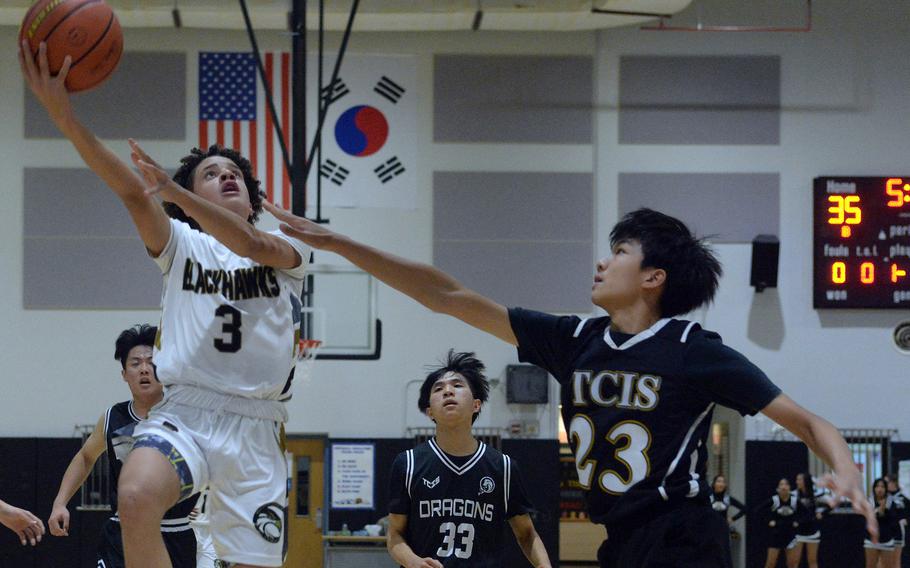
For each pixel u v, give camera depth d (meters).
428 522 5.52
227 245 3.43
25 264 15.02
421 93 15.40
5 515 5.27
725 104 15.57
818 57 15.64
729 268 15.45
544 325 3.45
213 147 4.27
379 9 14.25
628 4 14.09
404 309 15.21
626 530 3.19
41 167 15.10
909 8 15.68
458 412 5.54
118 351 5.90
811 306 15.38
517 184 15.42
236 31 15.15
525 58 15.50
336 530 14.80
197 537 5.96
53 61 3.23
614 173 15.48
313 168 15.13
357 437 14.98
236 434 3.57
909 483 15.02
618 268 3.35
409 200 15.32
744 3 15.61
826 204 15.12
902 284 15.08
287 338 3.71
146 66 15.10
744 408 3.14
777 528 14.73
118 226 15.13
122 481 3.30
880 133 15.58
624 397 3.22
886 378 15.27
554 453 15.02
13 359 14.92
